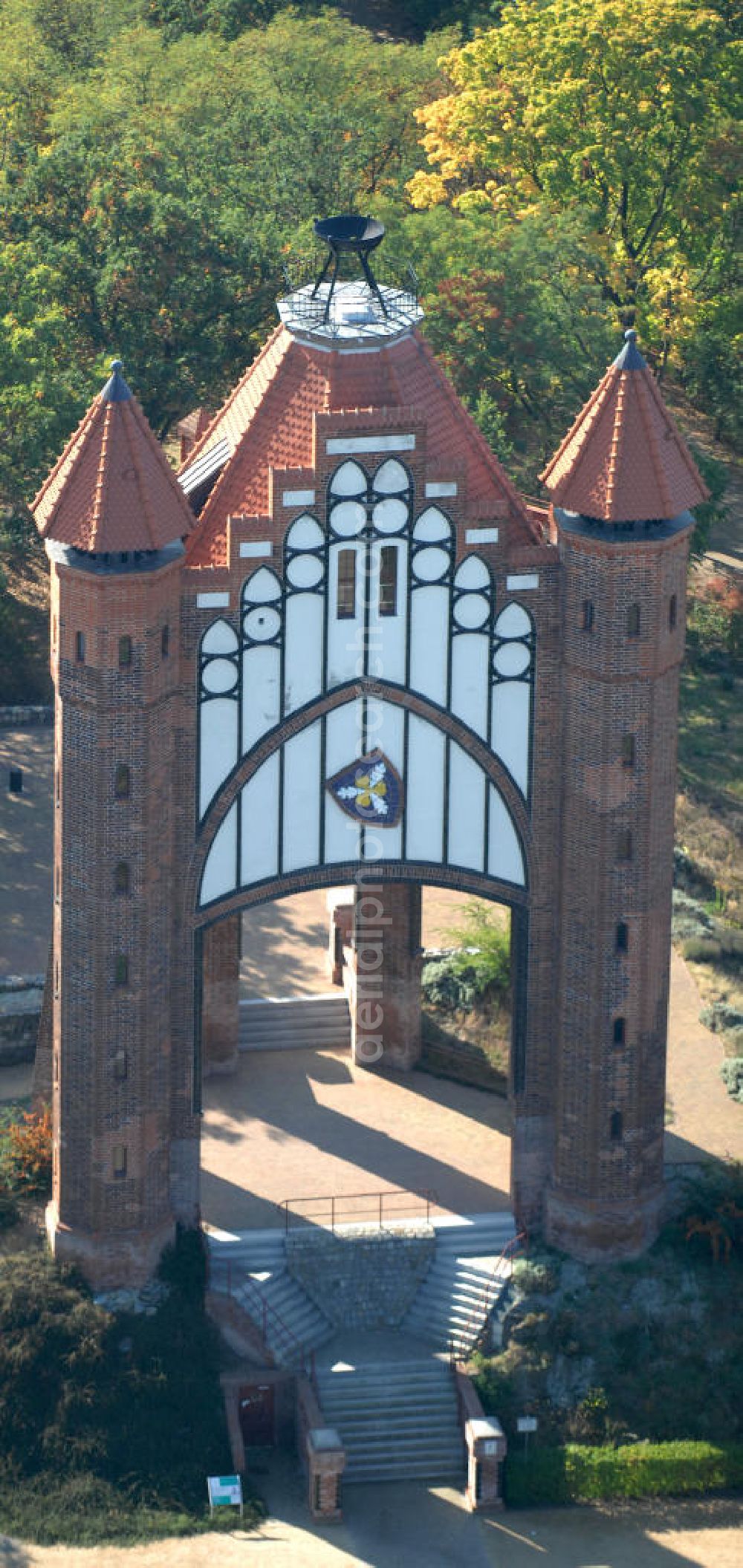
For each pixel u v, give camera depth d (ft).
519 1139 248.11
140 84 450.30
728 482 407.85
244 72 461.37
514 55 429.38
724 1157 260.83
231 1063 273.95
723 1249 248.93
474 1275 246.47
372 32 541.75
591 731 233.96
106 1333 237.04
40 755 336.70
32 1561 222.69
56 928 236.84
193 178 407.03
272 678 231.91
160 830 231.30
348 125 425.28
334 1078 275.18
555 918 242.78
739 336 427.74
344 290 239.50
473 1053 279.08
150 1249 241.14
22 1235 247.50
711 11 435.53
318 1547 226.79
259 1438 240.73
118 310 377.50
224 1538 226.99
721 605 388.37
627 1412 240.32
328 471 225.97
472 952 287.69
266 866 238.07
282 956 293.43
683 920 306.35
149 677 225.15
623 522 228.02
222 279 376.68
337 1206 252.21
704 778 344.90
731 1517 234.58
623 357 227.61
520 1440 237.66
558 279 381.40
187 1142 242.37
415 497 228.43
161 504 222.07
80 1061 236.02
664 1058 247.09
